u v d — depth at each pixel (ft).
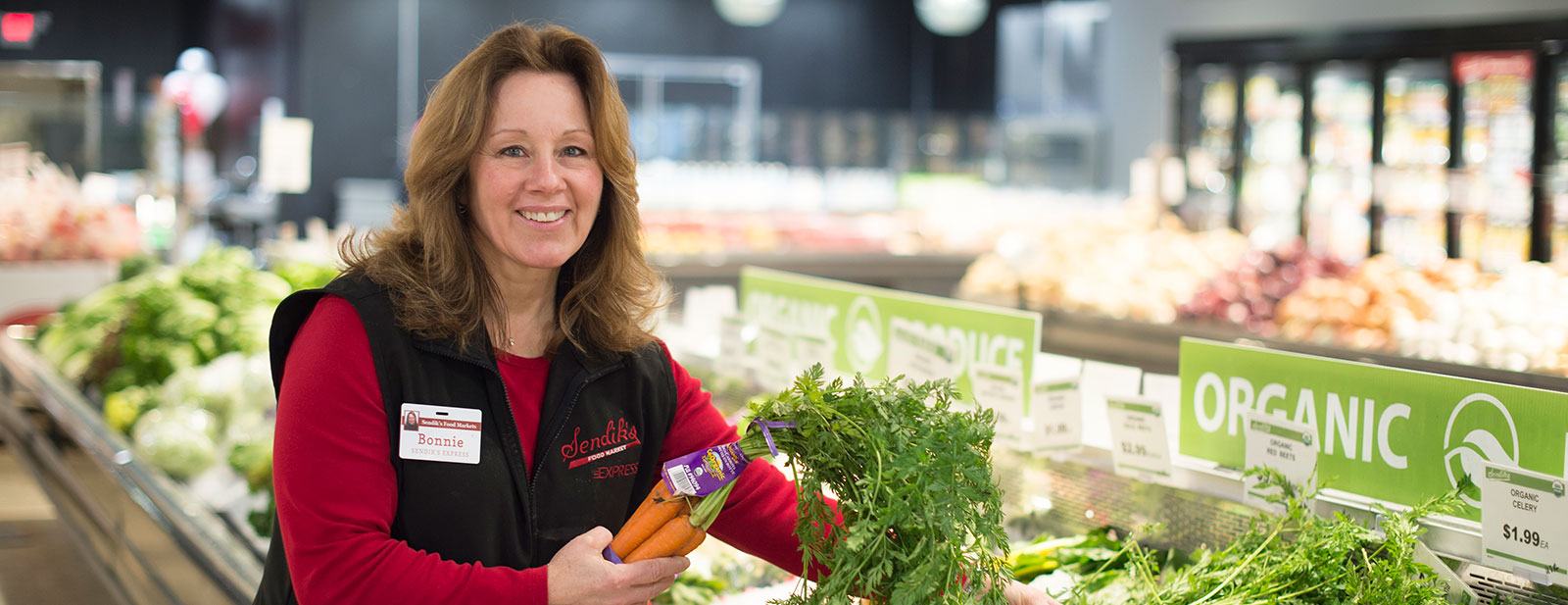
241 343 15.28
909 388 5.70
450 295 5.76
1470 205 23.03
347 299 5.62
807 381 5.62
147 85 47.60
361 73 39.65
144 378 15.03
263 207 34.88
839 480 5.58
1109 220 25.09
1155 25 36.76
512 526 5.87
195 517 10.31
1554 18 22.02
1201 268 20.53
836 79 46.96
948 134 32.76
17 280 23.84
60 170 25.12
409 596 5.34
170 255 25.61
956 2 38.45
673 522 5.69
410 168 5.88
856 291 10.27
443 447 5.67
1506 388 6.03
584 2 43.01
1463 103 23.73
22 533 17.28
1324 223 26.45
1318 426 6.82
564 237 5.84
